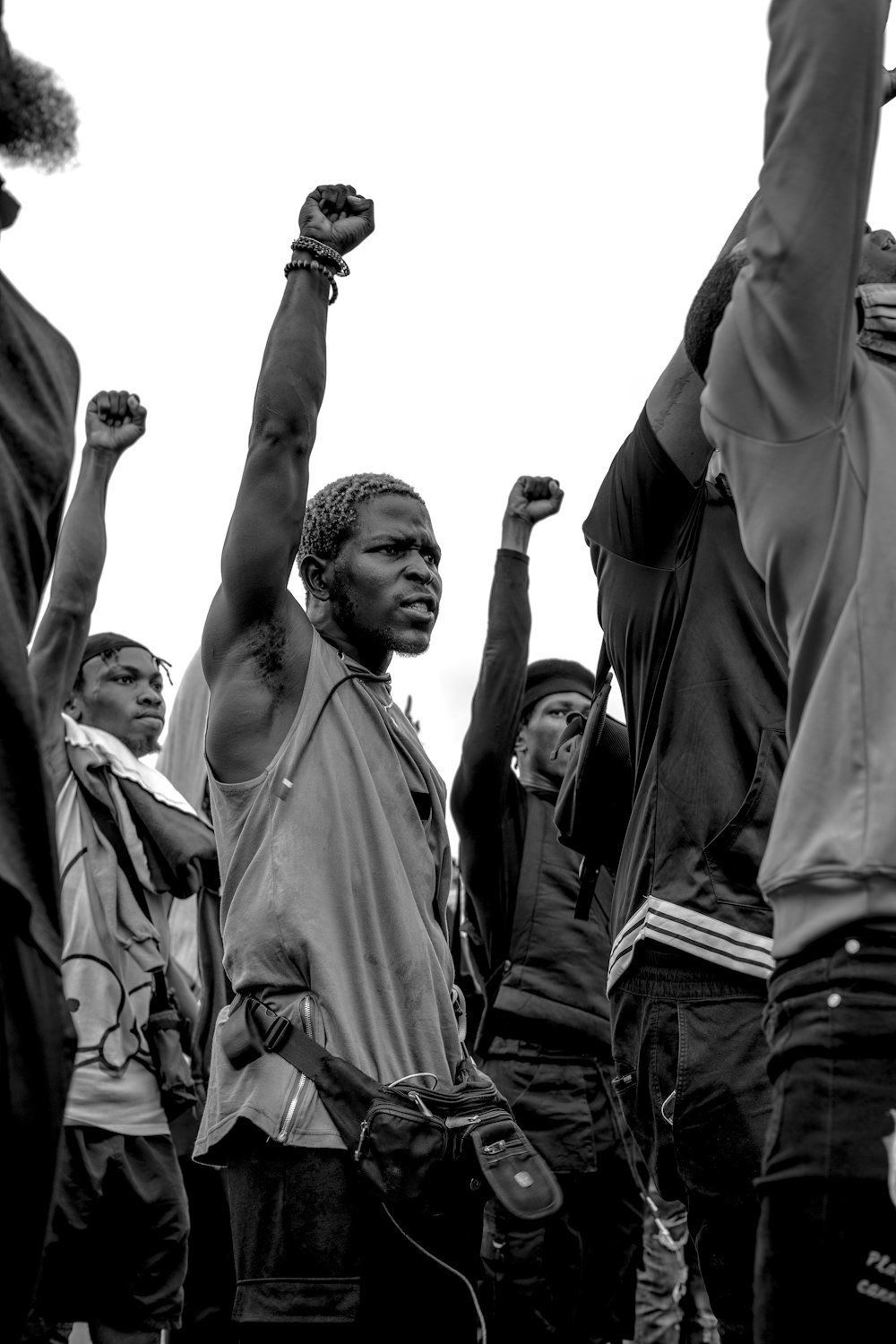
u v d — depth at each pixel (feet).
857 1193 6.48
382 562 11.82
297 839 10.49
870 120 7.31
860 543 7.21
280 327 11.05
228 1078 10.25
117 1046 15.65
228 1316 18.92
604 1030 17.67
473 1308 10.04
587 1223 17.53
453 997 11.49
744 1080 9.45
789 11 7.45
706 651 10.07
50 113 8.13
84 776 16.30
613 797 11.64
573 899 18.01
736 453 7.56
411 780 11.44
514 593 15.98
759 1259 6.81
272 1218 9.84
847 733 6.91
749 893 9.65
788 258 7.25
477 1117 10.06
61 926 7.29
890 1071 6.57
